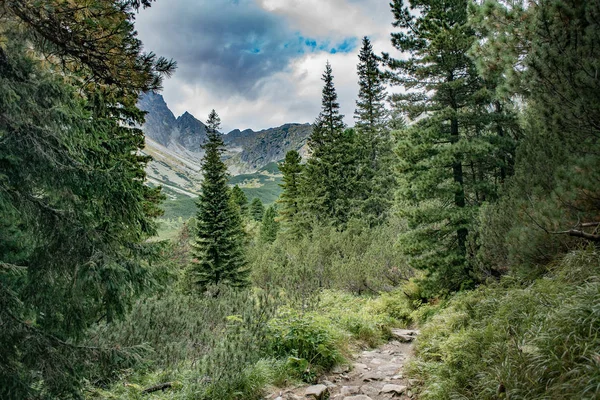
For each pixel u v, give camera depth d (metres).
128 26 4.20
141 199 4.33
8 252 3.81
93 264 3.40
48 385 3.34
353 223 28.89
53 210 3.59
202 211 21.92
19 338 3.30
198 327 7.46
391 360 7.39
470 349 4.97
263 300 8.00
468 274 11.91
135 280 3.76
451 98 12.73
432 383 4.86
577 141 5.62
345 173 35.03
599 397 2.68
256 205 72.06
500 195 10.83
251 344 6.10
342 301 14.44
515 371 3.67
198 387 5.04
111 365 3.77
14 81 3.53
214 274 20.77
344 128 38.94
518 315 5.03
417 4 13.46
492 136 11.74
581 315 3.71
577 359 3.31
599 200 5.09
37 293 3.48
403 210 13.02
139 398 4.83
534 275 6.59
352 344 8.46
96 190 3.67
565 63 4.84
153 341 6.73
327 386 5.84
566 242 6.14
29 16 3.59
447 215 11.98
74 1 3.63
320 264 19.12
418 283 13.10
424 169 12.66
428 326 8.06
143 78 4.60
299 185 42.34
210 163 22.73
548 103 5.48
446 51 12.08
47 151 3.54
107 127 4.48
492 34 6.33
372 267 16.48
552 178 6.59
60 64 4.21
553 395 3.04
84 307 3.62
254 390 5.30
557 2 4.87
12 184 3.43
